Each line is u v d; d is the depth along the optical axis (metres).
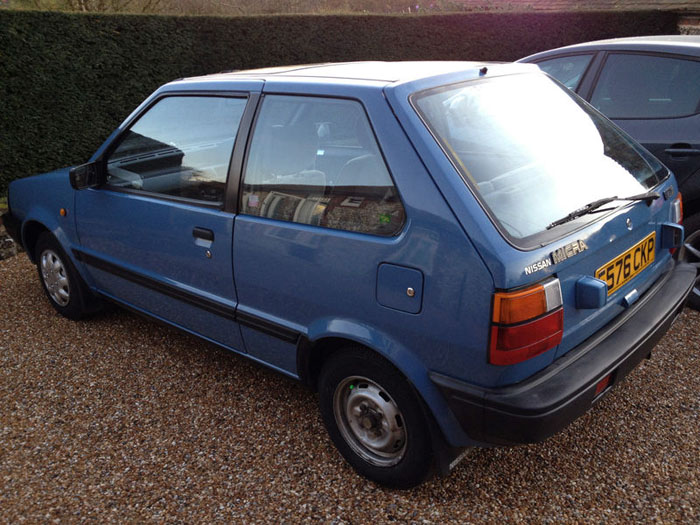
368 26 10.13
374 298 2.23
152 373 3.49
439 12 11.89
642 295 2.60
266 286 2.64
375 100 2.24
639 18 11.59
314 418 3.02
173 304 3.25
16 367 3.60
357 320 2.32
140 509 2.43
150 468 2.68
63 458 2.76
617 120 4.12
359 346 2.40
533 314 1.95
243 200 2.69
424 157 2.08
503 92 2.53
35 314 4.34
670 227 2.69
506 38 11.30
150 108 3.23
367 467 2.52
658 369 3.32
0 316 4.31
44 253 4.15
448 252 2.00
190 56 8.34
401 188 2.12
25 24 6.74
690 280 2.79
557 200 2.21
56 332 4.05
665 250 2.83
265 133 2.62
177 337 3.94
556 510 2.35
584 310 2.22
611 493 2.43
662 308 2.53
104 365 3.60
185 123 2.98
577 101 2.83
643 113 4.03
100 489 2.55
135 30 7.68
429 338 2.10
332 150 2.37
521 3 12.80
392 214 2.16
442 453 2.29
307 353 2.59
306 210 2.45
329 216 2.37
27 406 3.20
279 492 2.51
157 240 3.14
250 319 2.78
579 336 2.23
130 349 3.79
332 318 2.41
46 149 7.21
